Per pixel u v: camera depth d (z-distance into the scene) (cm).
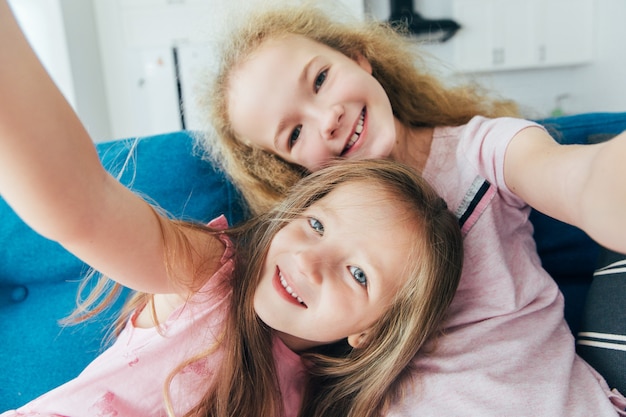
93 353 88
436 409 67
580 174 48
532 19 294
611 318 72
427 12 304
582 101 315
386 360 72
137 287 60
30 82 39
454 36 296
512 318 77
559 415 63
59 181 42
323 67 88
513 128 75
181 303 75
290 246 71
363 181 75
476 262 79
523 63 300
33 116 39
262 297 71
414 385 72
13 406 86
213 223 81
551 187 55
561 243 95
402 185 75
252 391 72
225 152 101
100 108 280
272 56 89
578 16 293
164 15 278
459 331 77
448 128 97
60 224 44
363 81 88
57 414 71
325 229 72
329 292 68
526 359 71
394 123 94
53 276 94
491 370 69
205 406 71
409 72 110
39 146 40
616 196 40
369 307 70
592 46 297
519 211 82
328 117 83
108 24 279
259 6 97
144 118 293
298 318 69
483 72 297
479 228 79
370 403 72
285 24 96
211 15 106
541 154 63
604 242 43
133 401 72
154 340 73
